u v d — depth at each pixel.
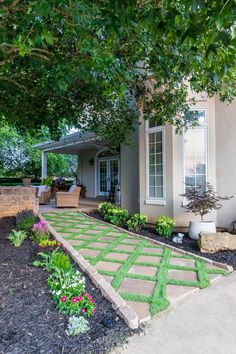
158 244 6.02
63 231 7.06
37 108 6.50
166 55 3.57
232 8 1.62
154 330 2.75
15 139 19.20
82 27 2.67
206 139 7.58
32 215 7.44
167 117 5.65
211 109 7.61
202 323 2.90
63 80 3.36
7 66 3.97
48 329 2.55
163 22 2.12
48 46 3.77
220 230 7.47
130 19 2.09
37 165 20.70
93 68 3.24
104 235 6.73
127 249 5.54
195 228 6.57
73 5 2.44
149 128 8.39
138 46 3.56
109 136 7.50
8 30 3.12
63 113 6.82
